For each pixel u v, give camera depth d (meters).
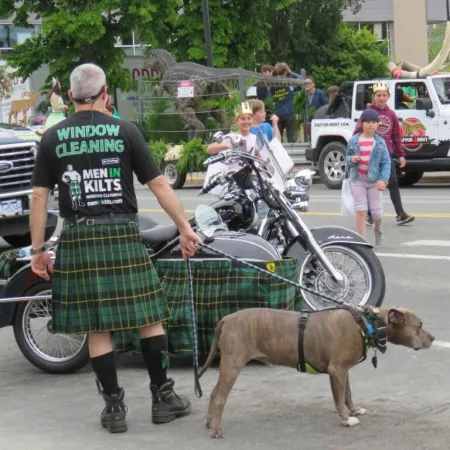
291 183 10.59
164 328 8.85
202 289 8.80
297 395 8.16
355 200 14.70
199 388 7.44
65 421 7.79
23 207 15.45
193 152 26.47
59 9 38.41
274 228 9.97
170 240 8.98
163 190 7.40
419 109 24.06
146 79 30.42
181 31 41.00
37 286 9.05
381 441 6.96
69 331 7.29
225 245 8.79
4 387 8.83
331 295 10.12
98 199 7.22
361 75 52.44
